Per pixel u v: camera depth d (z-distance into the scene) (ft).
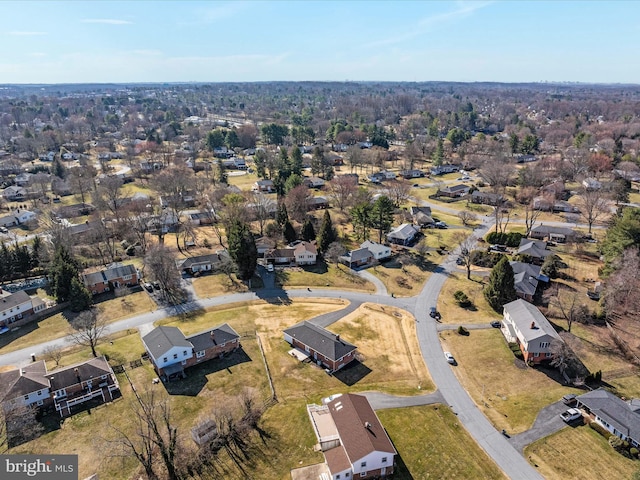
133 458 162.30
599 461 158.40
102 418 181.88
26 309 264.31
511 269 263.90
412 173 633.20
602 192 463.42
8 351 230.27
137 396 190.60
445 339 238.48
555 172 577.84
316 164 616.39
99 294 292.81
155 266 284.82
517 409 185.37
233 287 300.40
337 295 289.94
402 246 370.73
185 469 157.07
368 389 199.11
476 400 192.03
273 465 158.51
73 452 165.07
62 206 463.42
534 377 205.67
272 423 178.29
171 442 150.82
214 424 171.73
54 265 283.18
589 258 336.49
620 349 224.94
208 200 458.09
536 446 165.89
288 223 376.68
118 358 221.87
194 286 301.63
